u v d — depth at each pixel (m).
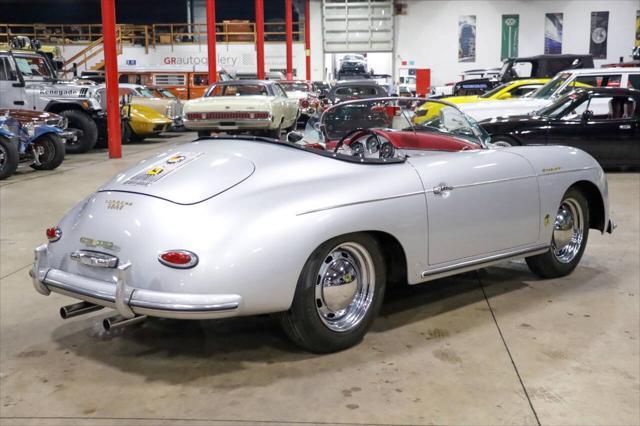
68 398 2.87
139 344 3.47
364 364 3.16
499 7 30.30
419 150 4.11
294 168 3.25
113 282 2.99
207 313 2.79
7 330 3.71
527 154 4.14
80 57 28.75
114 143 12.52
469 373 3.04
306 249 2.99
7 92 13.41
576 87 10.80
